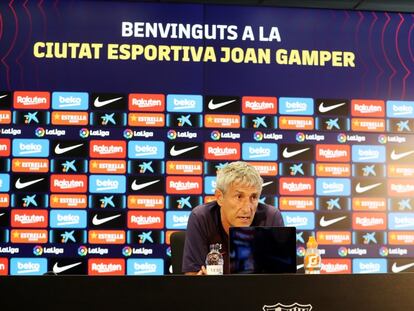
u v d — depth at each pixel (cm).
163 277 128
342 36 458
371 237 441
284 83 449
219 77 446
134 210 430
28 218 425
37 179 428
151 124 437
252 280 129
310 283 130
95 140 432
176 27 448
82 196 429
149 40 445
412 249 443
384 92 455
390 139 450
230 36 450
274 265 174
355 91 453
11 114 431
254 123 443
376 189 445
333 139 446
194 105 441
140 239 429
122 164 432
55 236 425
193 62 445
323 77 453
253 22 453
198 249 231
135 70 441
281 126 444
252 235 175
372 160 447
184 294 128
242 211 219
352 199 443
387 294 131
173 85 442
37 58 438
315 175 442
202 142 438
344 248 439
